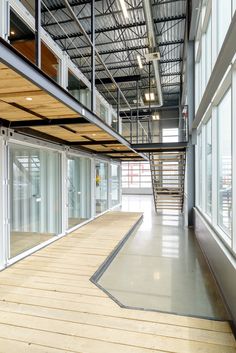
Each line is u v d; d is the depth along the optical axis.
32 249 4.21
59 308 2.49
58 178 5.26
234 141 2.44
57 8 6.22
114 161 10.22
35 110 3.07
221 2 3.30
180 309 2.61
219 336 2.08
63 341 2.00
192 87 6.22
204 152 5.04
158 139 13.91
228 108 3.20
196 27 5.62
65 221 5.39
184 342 2.00
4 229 3.49
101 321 2.28
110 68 9.71
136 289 3.11
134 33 7.32
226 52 2.22
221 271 2.86
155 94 11.10
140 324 2.24
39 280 3.12
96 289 2.90
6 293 2.79
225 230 3.35
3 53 1.75
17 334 2.09
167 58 9.23
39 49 2.28
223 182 3.51
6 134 3.54
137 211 9.43
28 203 4.30
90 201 7.20
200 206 5.76
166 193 8.54
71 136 4.89
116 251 4.50
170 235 5.92
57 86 2.59
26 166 4.27
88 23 6.98
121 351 1.89
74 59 8.95
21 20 3.74
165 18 6.73
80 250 4.35
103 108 7.94
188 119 6.29
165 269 3.80
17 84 2.21
